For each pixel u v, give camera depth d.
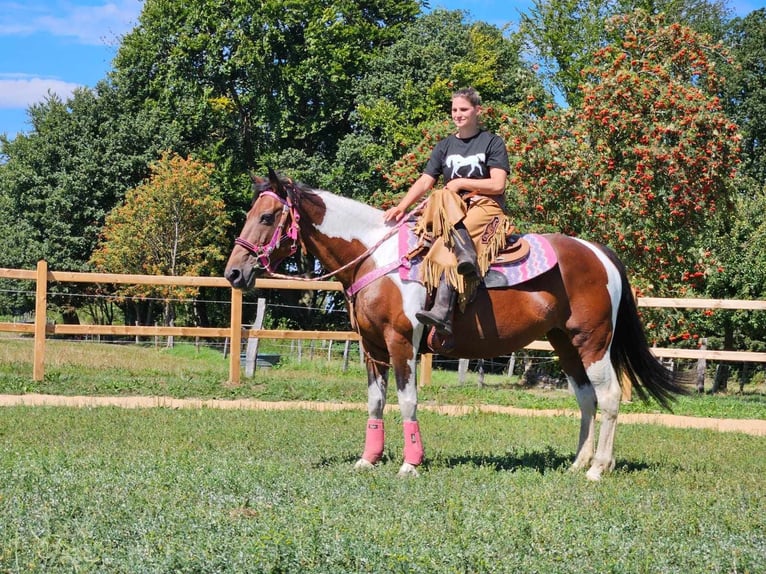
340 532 5.00
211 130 38.56
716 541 5.20
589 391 7.89
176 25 36.97
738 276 23.50
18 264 37.28
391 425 10.85
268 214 7.15
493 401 14.31
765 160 38.75
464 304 7.00
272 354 23.81
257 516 5.46
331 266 7.36
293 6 35.41
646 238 17.19
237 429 9.89
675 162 17.03
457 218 6.82
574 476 7.31
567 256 7.42
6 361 16.55
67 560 4.46
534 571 4.54
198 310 39.94
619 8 38.78
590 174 17.56
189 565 4.43
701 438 10.66
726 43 41.81
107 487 6.04
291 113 35.81
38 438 8.98
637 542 5.12
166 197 33.16
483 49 37.22
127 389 13.70
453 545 4.86
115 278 14.23
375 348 7.55
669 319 17.59
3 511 5.32
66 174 36.97
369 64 35.91
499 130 18.94
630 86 17.59
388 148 33.84
